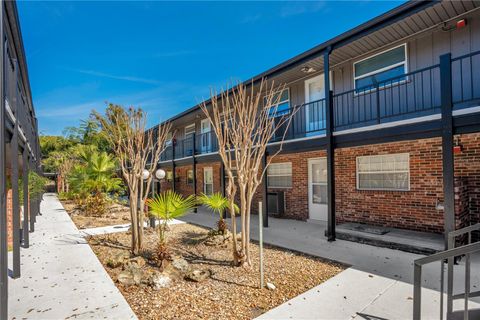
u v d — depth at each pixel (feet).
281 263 15.39
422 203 20.56
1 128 9.91
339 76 27.09
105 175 35.35
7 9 14.23
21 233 24.09
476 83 18.85
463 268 14.26
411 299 11.07
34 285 12.89
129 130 19.58
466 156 18.62
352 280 12.94
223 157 15.01
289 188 30.50
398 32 20.95
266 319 9.64
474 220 18.22
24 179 20.47
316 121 29.14
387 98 23.47
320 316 9.84
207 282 12.78
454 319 8.84
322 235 22.22
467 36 19.27
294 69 27.20
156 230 23.95
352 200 24.79
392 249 18.03
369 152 23.67
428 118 15.97
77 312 10.37
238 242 19.95
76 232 24.62
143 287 12.35
